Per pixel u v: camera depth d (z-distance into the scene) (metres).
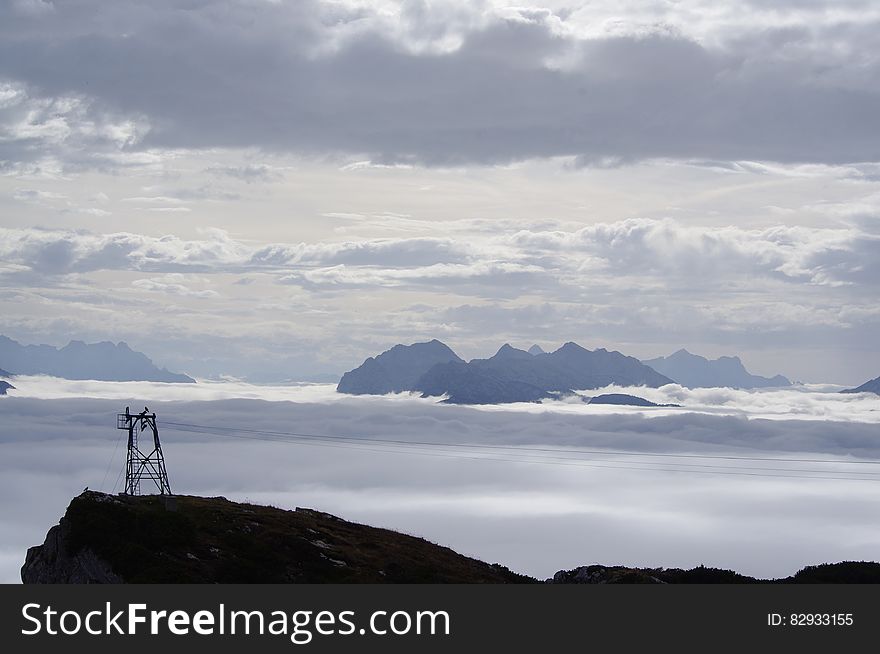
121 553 77.75
